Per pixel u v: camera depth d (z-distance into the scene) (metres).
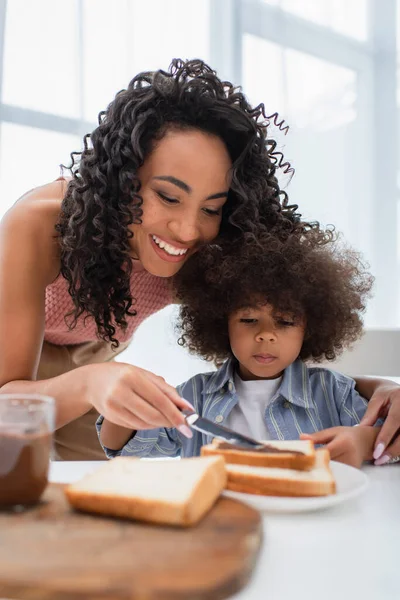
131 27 2.33
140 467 0.61
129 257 1.02
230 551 0.46
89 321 1.18
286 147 2.58
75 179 1.04
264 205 1.12
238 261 1.05
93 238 1.00
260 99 2.57
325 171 2.61
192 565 0.43
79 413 0.89
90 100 2.25
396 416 0.88
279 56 2.58
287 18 2.59
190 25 2.46
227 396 1.12
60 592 0.40
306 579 0.48
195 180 0.93
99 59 2.27
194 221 0.97
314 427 1.08
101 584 0.40
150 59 2.39
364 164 2.62
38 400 0.59
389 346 1.36
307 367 1.18
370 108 2.62
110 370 0.83
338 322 1.16
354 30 2.64
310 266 1.08
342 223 2.62
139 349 2.33
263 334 1.04
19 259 0.98
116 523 0.52
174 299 1.28
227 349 1.22
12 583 0.40
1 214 2.12
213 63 2.50
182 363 2.32
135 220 0.97
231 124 0.96
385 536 0.57
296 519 0.61
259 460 0.68
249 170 1.04
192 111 0.95
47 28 2.19
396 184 2.61
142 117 0.93
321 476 0.65
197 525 0.51
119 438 1.01
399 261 2.60
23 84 2.15
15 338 0.97
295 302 1.04
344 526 0.59
